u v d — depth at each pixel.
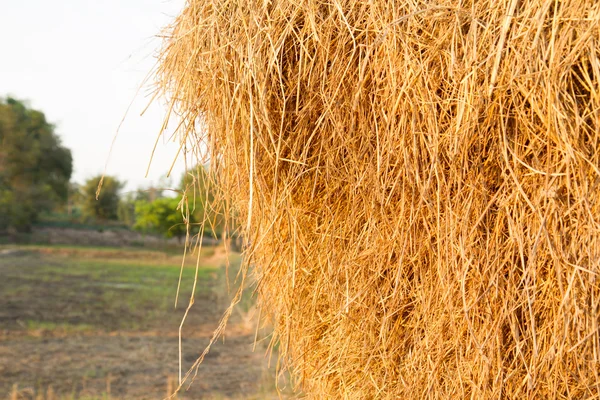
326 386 1.42
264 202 1.27
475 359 1.04
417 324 1.13
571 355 0.95
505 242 0.99
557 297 0.94
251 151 1.10
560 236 0.91
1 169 37.97
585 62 0.88
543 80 0.89
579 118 0.86
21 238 34.06
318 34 1.14
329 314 1.33
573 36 0.88
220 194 1.44
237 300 1.24
